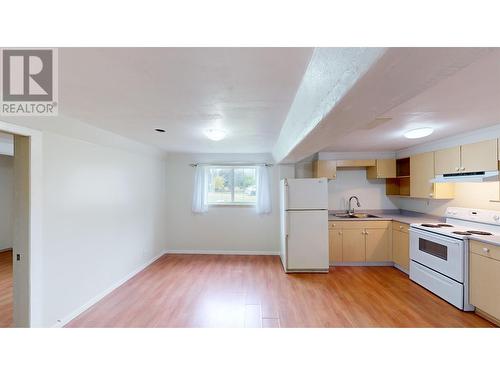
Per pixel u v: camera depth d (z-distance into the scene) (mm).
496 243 2402
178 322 2602
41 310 2330
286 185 4152
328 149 4574
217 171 5395
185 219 5344
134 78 1555
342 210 5086
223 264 4551
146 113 2295
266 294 3277
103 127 2855
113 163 3508
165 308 2906
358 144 4074
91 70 1438
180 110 2205
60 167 2586
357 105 1158
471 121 2615
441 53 724
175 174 5344
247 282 3689
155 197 4848
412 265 3668
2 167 5492
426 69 831
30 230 2242
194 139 3629
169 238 5363
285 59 1348
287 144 2863
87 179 2986
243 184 5371
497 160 2707
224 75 1531
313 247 4117
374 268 4309
